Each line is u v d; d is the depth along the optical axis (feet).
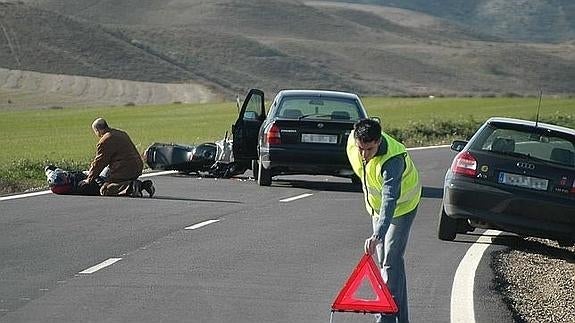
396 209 95.40
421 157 341.41
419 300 114.32
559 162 152.25
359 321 102.22
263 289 116.37
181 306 106.63
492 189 151.94
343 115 222.69
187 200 197.77
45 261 129.70
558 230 151.23
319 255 140.05
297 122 216.74
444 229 160.25
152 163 249.34
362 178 95.81
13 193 205.26
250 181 240.73
